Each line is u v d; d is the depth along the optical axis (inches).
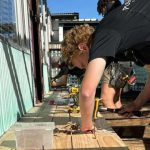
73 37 83.9
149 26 73.5
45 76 384.2
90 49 74.2
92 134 120.3
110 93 168.7
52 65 489.1
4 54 151.6
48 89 421.1
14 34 189.2
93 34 78.6
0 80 139.3
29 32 248.8
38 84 274.5
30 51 248.5
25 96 206.2
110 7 78.7
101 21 75.7
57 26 573.0
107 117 168.2
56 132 123.3
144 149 173.3
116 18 73.8
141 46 74.5
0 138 120.9
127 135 183.2
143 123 182.1
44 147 98.9
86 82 72.5
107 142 109.4
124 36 72.4
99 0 81.4
